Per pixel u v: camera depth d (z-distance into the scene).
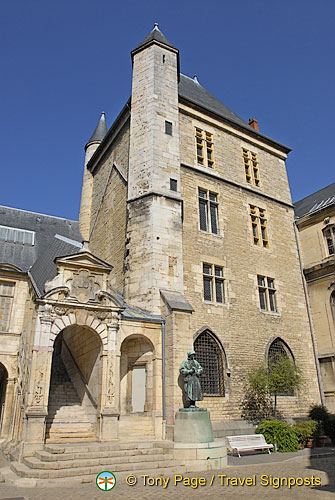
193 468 10.55
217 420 15.53
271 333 18.95
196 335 16.25
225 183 20.69
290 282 21.16
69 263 13.19
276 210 22.64
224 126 22.00
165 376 13.74
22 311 17.12
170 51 20.89
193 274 17.31
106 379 12.51
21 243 20.95
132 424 13.21
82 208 25.41
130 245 16.70
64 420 13.22
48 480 8.76
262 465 11.30
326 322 20.36
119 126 21.52
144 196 17.09
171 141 18.59
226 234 19.47
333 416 17.31
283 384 16.33
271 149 24.00
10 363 16.16
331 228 21.33
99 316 13.05
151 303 15.13
